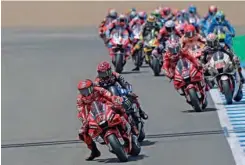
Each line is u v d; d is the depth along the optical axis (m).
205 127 46.66
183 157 38.28
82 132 37.59
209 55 54.72
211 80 54.47
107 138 36.34
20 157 40.47
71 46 125.00
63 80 76.00
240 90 55.75
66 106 58.75
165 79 73.69
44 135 46.72
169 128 46.81
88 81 36.56
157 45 74.75
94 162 38.19
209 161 37.22
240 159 37.44
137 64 82.44
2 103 61.06
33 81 75.94
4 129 49.25
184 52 52.28
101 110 36.19
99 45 126.56
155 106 56.31
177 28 71.38
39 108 58.00
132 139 38.41
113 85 39.38
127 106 39.31
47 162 38.91
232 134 44.09
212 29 73.25
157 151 39.97
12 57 104.81
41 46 125.88
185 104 56.97
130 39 78.75
